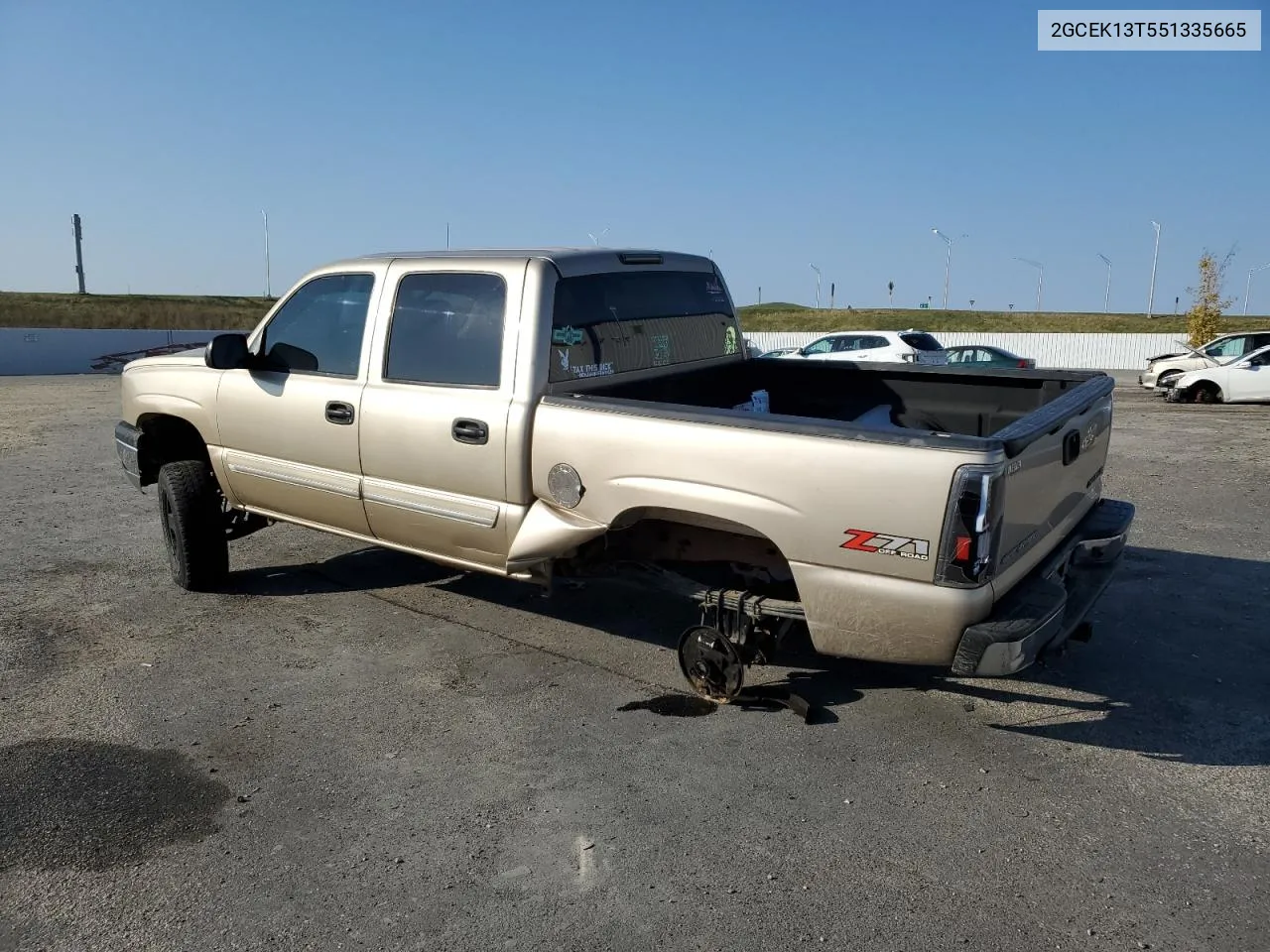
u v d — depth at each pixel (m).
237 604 5.88
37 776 3.83
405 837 3.42
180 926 2.95
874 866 3.22
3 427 14.68
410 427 4.75
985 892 3.08
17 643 5.25
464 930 2.92
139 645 5.23
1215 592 6.03
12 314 52.47
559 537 4.30
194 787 3.76
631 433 4.03
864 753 4.01
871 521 3.50
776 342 41.94
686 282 5.51
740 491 3.77
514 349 4.44
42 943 2.88
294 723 4.30
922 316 68.62
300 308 5.34
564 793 3.70
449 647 5.20
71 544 7.32
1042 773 3.85
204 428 5.81
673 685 4.69
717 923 2.94
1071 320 66.44
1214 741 4.11
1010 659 3.44
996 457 3.31
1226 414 17.48
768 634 4.20
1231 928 2.90
